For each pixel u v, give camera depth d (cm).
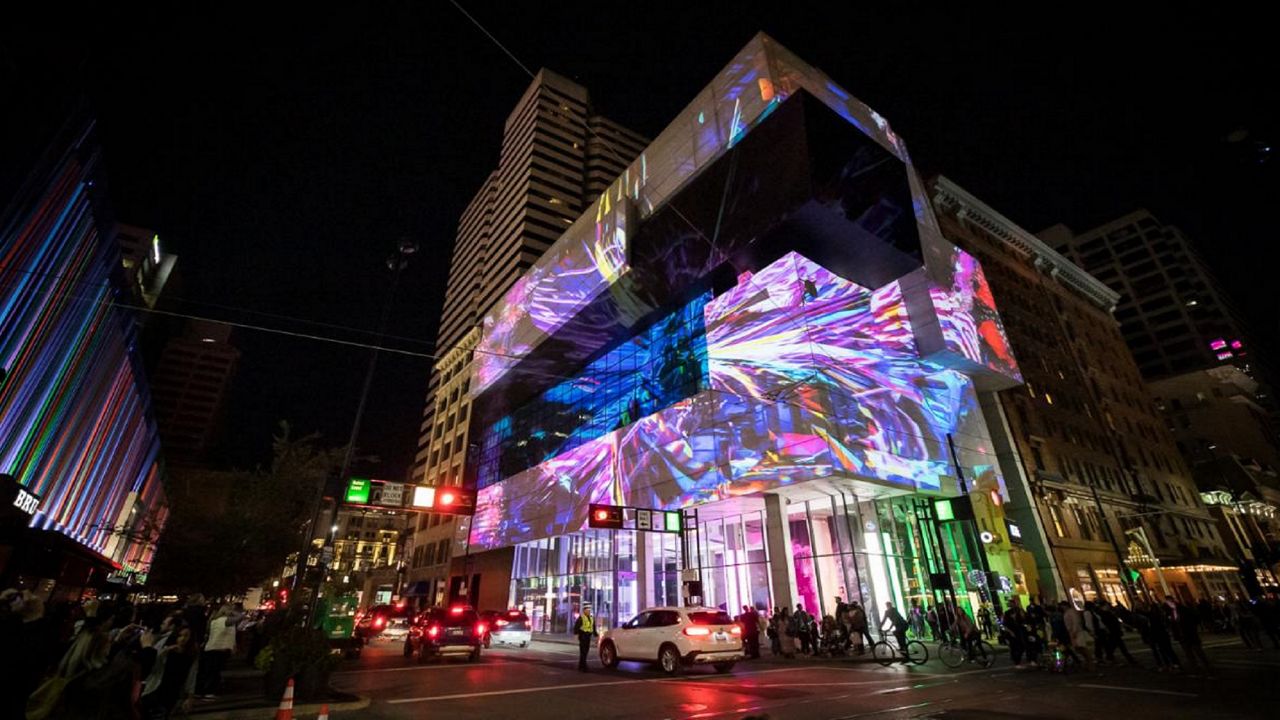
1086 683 1256
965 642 1742
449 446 6662
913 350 3362
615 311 4047
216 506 2920
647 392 3781
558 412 4759
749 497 2817
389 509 1738
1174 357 8594
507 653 2517
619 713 985
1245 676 1288
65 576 2558
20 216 1811
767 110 3200
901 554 2855
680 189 3647
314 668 1112
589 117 8350
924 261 3381
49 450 2366
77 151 1978
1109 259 9838
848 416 2738
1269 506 6131
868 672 1570
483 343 5966
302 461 2784
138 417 3391
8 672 576
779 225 2942
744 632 2078
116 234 2548
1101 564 3834
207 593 2547
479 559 5212
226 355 13662
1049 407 4438
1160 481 5219
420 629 2194
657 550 3281
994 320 3984
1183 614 1447
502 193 7981
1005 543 3238
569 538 4109
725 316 3262
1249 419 7081
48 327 2139
